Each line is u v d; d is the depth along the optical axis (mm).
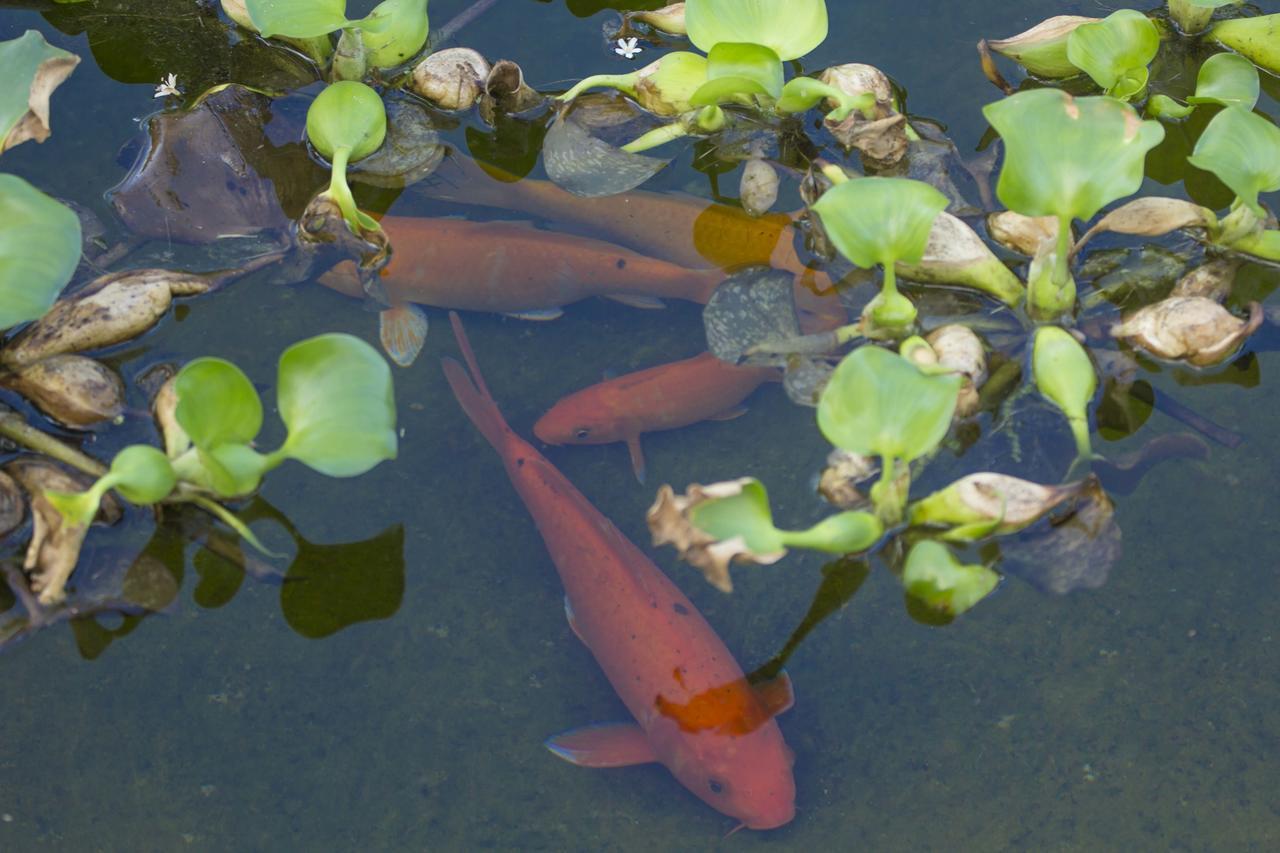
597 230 2320
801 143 2363
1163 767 2102
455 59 2371
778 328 2242
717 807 2078
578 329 2277
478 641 2148
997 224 2279
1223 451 2203
